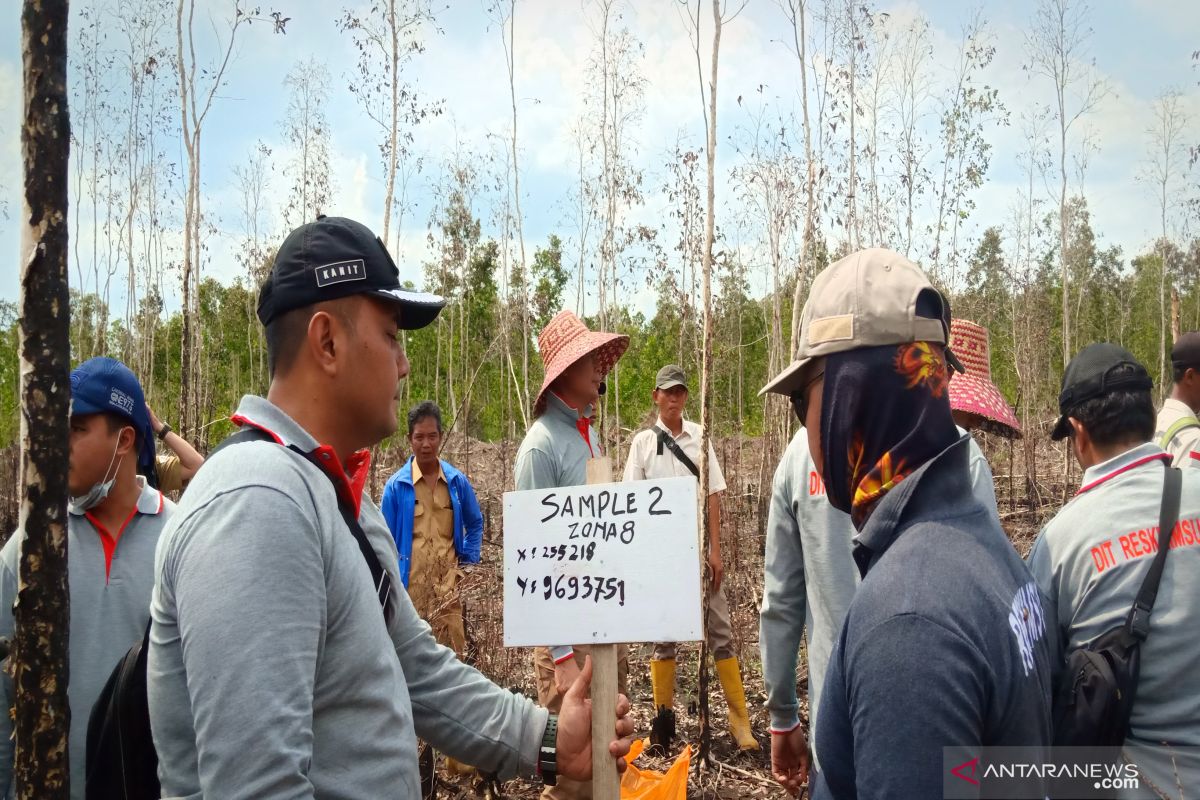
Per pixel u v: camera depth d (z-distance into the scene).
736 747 4.47
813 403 1.29
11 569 1.94
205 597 1.11
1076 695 1.58
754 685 5.36
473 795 3.90
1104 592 1.76
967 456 1.15
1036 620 1.12
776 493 2.70
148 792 1.38
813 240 10.96
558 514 1.80
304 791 1.11
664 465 4.92
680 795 2.54
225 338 23.00
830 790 1.13
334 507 1.30
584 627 1.73
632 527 1.75
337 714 1.25
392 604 1.52
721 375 18.31
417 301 1.46
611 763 1.67
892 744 0.95
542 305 19.16
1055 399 18.42
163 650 1.22
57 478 1.11
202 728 1.09
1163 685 1.69
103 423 2.08
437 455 4.86
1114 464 1.88
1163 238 19.12
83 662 2.03
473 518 4.93
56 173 1.09
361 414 1.44
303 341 1.40
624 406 18.92
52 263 1.10
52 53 1.09
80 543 2.09
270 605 1.12
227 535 1.14
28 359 1.09
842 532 2.46
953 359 1.36
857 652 1.01
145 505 2.19
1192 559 1.70
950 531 1.08
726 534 6.98
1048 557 1.91
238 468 1.21
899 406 1.15
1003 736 1.00
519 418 21.23
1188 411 2.97
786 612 2.69
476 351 22.33
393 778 1.29
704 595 4.50
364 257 1.41
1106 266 29.05
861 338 1.15
